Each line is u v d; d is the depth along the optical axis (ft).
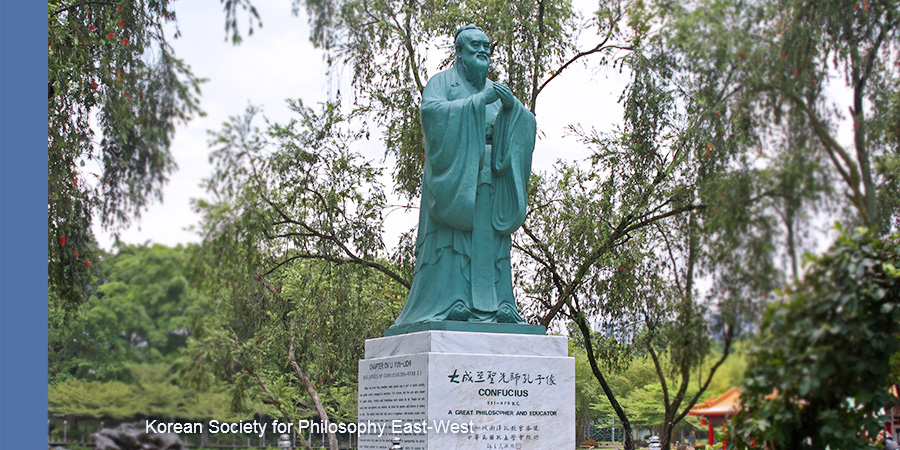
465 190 35.53
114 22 44.47
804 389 34.99
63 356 41.88
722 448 46.57
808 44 47.14
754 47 48.67
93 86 44.57
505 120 37.37
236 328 55.06
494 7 57.00
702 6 49.80
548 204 58.59
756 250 46.24
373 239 58.44
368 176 58.65
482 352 34.22
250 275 52.01
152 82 43.16
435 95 37.24
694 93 53.72
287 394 67.56
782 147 47.65
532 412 34.30
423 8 58.90
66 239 43.86
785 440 36.68
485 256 36.42
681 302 54.39
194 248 44.70
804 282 36.70
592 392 70.74
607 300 57.00
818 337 35.01
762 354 36.99
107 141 43.73
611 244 55.72
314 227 58.18
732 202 47.37
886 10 47.09
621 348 59.82
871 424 36.55
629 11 57.57
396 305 59.93
